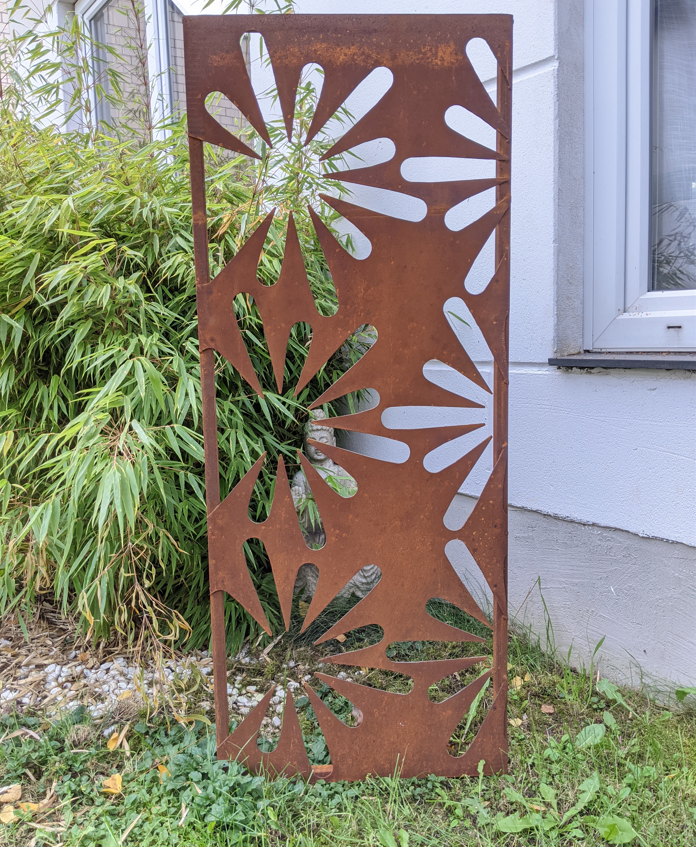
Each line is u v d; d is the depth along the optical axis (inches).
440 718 70.2
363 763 69.9
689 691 76.2
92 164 91.1
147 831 62.0
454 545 113.3
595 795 66.1
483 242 66.5
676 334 80.4
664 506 78.7
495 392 68.4
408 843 61.4
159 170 99.2
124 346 88.3
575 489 89.6
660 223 84.4
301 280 65.7
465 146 64.6
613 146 84.7
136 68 130.0
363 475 67.3
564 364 85.6
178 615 95.8
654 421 78.4
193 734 75.9
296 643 99.7
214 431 66.9
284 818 64.1
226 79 62.2
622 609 86.1
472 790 67.9
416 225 65.6
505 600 69.9
